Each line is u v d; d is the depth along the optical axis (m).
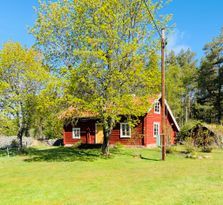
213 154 23.98
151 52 21.75
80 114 22.70
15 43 26.08
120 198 10.08
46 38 22.78
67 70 20.27
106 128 23.00
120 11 21.36
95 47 20.39
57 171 16.31
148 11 20.23
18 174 15.63
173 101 50.78
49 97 20.81
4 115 25.77
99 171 16.05
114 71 19.73
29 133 41.59
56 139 38.44
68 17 22.50
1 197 10.63
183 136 32.34
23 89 26.00
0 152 28.73
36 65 25.97
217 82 51.41
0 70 25.53
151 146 31.00
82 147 31.25
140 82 21.48
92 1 20.72
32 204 9.61
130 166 17.75
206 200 9.56
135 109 20.83
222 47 51.12
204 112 53.72
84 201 9.81
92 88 20.48
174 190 11.10
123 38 21.69
